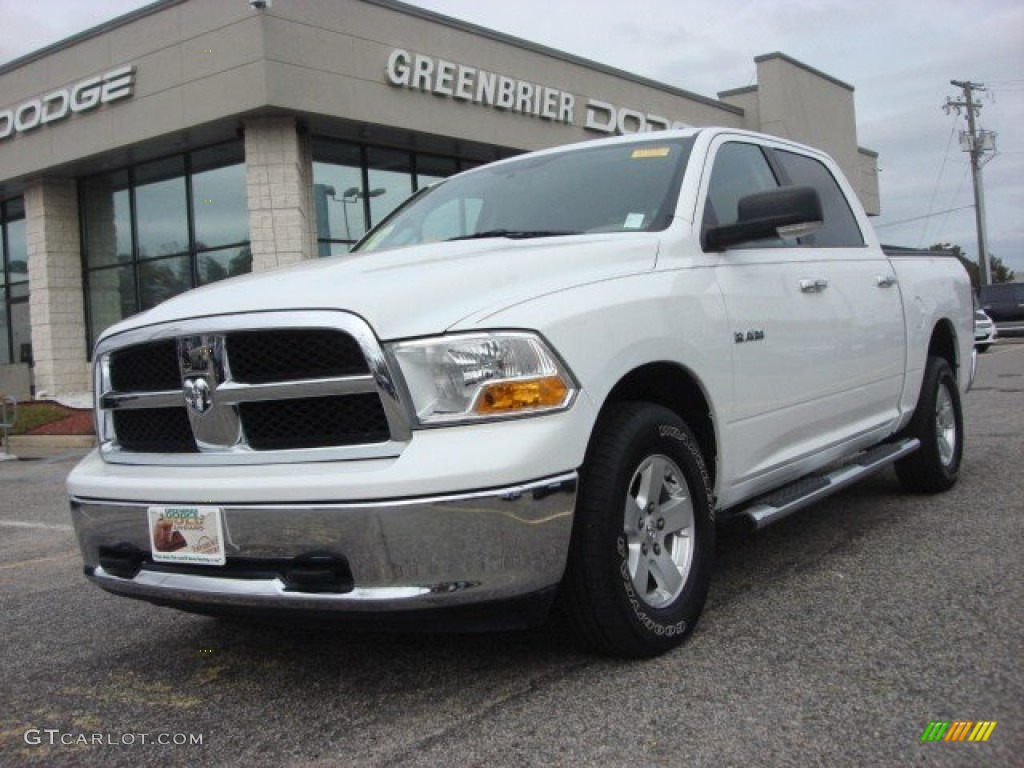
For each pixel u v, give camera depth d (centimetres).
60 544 652
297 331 294
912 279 562
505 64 1770
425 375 283
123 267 1830
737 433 381
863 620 360
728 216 419
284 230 1528
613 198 408
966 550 451
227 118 1483
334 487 277
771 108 2558
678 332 346
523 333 291
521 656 342
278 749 283
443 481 272
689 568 349
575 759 261
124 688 346
